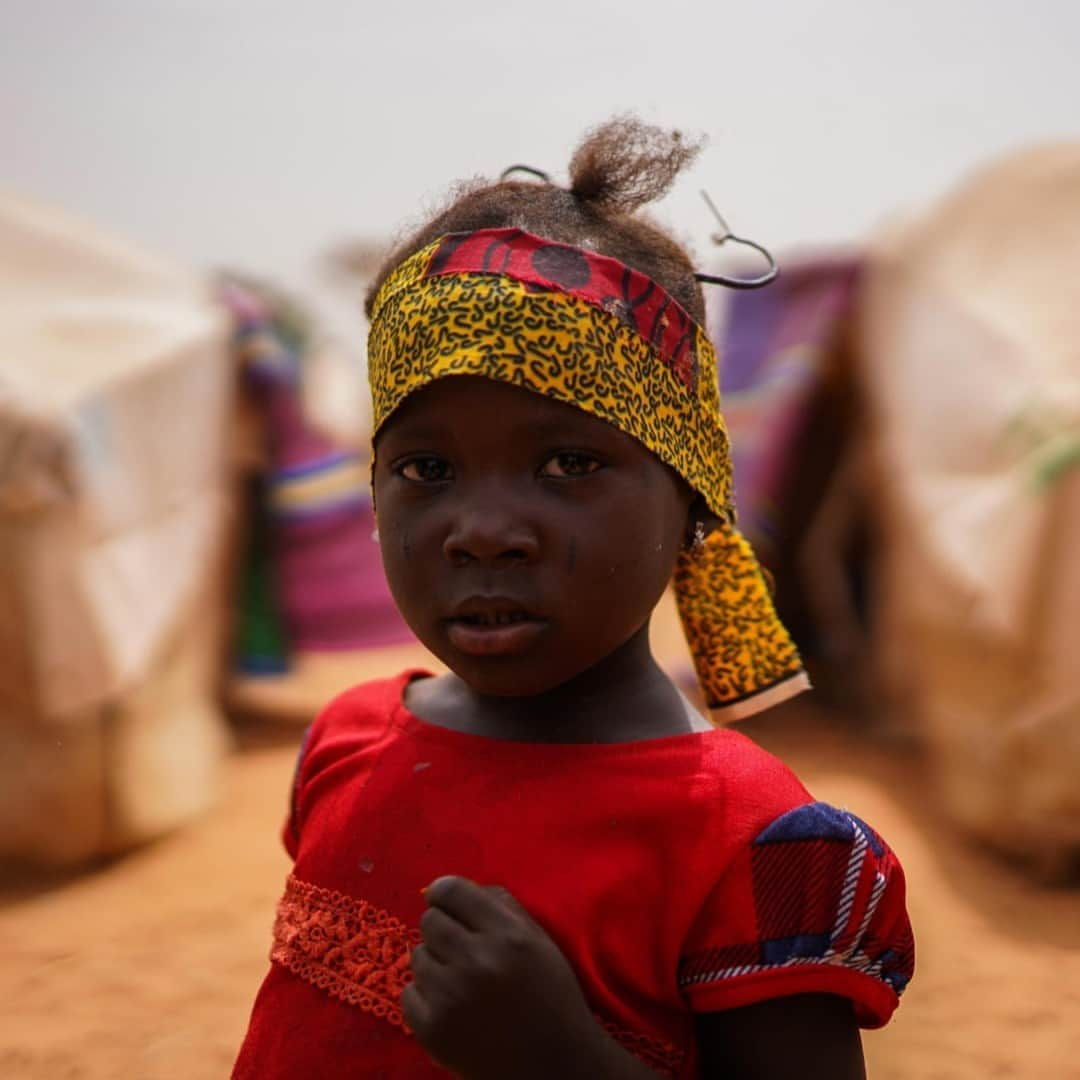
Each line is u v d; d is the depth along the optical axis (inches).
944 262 314.3
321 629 346.0
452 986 64.9
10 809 249.3
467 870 72.6
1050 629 240.5
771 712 354.6
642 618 73.3
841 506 338.6
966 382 284.8
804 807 71.8
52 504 245.6
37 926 228.5
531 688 71.1
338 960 75.4
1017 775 243.9
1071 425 251.9
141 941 221.0
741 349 340.8
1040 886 239.3
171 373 286.5
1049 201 316.2
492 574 69.6
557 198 79.3
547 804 72.9
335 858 77.9
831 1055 70.6
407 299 73.5
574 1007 65.6
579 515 70.0
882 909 72.1
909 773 304.8
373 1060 72.7
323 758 84.1
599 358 71.1
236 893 242.4
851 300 330.6
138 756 261.1
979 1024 187.0
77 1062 179.0
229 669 343.9
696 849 70.5
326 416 355.9
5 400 247.1
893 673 310.0
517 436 69.9
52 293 303.0
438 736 78.9
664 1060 70.9
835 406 334.6
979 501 265.0
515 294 70.9
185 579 281.7
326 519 341.4
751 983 69.4
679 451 74.7
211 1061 178.9
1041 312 290.5
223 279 339.0
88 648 248.2
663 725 76.0
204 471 297.9
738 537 85.0
